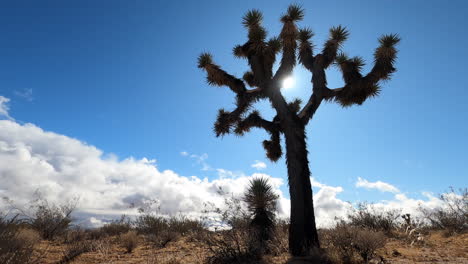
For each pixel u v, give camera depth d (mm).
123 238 8977
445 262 5879
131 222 13078
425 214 11758
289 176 8180
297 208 7770
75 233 10742
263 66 9438
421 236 8805
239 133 10773
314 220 7816
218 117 10555
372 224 10859
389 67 9438
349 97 10156
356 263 5902
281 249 7797
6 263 3961
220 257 6457
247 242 6734
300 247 7406
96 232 12039
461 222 10375
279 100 8844
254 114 10250
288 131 8523
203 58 10242
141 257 7375
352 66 10180
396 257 6535
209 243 6832
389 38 9477
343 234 6562
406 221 9938
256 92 9555
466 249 7230
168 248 8680
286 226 9984
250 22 9648
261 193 8406
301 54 9836
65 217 10508
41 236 9680
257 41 9281
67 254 7289
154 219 12445
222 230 7246
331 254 6297
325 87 9406
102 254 7816
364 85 9477
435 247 7785
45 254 6754
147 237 10797
